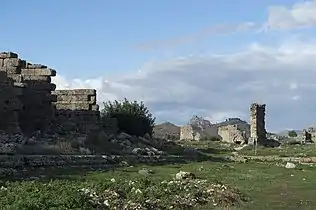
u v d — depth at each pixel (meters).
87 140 42.78
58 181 23.83
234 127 90.62
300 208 23.45
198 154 55.94
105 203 19.78
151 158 43.88
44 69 45.34
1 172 27.41
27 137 38.44
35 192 19.62
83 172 31.45
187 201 22.50
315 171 41.09
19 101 40.16
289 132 124.75
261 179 34.38
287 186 30.81
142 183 24.52
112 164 37.62
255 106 78.69
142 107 61.69
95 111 50.31
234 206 23.17
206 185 26.55
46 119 44.53
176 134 120.31
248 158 54.44
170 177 31.73
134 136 55.84
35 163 31.05
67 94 51.31
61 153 36.03
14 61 44.66
